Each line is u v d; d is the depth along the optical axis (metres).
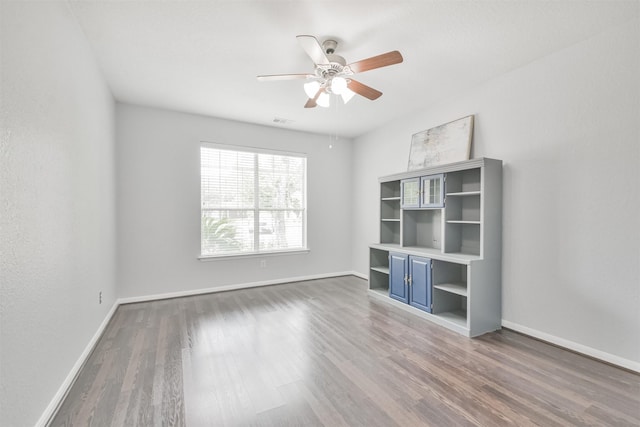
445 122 3.68
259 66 2.85
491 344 2.63
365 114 4.24
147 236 3.92
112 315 3.34
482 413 1.71
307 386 1.98
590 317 2.39
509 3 2.00
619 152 2.24
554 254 2.62
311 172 5.20
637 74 2.15
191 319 3.25
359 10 2.06
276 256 4.87
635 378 2.07
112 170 3.46
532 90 2.78
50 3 1.71
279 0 1.96
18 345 1.34
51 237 1.70
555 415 1.69
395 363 2.29
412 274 3.48
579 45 2.46
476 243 3.27
